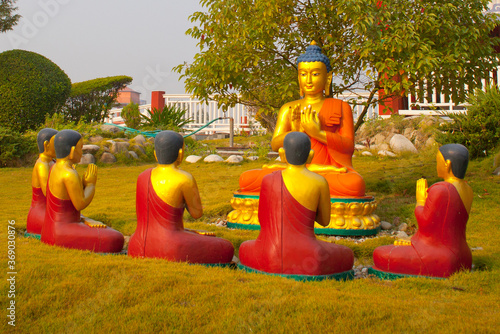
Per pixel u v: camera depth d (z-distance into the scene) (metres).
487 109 10.04
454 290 3.86
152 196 4.61
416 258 4.29
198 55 7.78
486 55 8.06
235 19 7.83
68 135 5.12
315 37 8.43
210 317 3.20
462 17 7.80
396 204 7.61
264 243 4.34
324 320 3.11
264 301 3.40
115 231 5.14
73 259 4.29
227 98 8.40
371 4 7.14
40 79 16.38
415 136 14.17
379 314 3.18
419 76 7.35
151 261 4.34
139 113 20.78
